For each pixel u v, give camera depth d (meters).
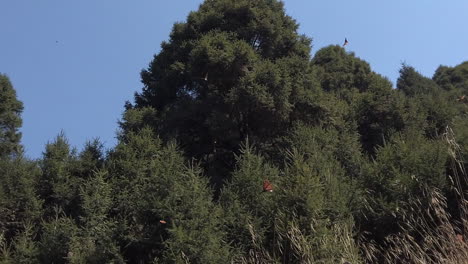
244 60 12.32
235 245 9.20
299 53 14.07
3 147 19.25
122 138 11.73
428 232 8.54
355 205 9.76
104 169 10.59
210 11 13.99
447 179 9.67
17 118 21.75
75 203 10.54
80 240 9.27
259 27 13.59
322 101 13.00
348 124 13.73
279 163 12.01
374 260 8.99
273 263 8.73
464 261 7.71
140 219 9.28
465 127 11.42
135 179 10.27
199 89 13.74
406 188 9.34
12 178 10.74
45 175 10.92
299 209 8.99
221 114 12.41
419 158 9.77
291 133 12.38
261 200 9.73
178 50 13.95
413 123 13.43
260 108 12.09
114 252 8.93
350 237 8.71
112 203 9.83
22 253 9.23
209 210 9.27
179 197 9.10
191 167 10.68
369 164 10.64
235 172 10.49
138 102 14.79
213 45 12.56
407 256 8.41
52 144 11.34
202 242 8.49
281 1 14.91
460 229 8.47
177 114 12.95
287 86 12.24
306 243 8.38
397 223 9.06
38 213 10.47
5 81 22.11
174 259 8.27
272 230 9.20
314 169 10.50
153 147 11.10
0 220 10.29
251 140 12.95
